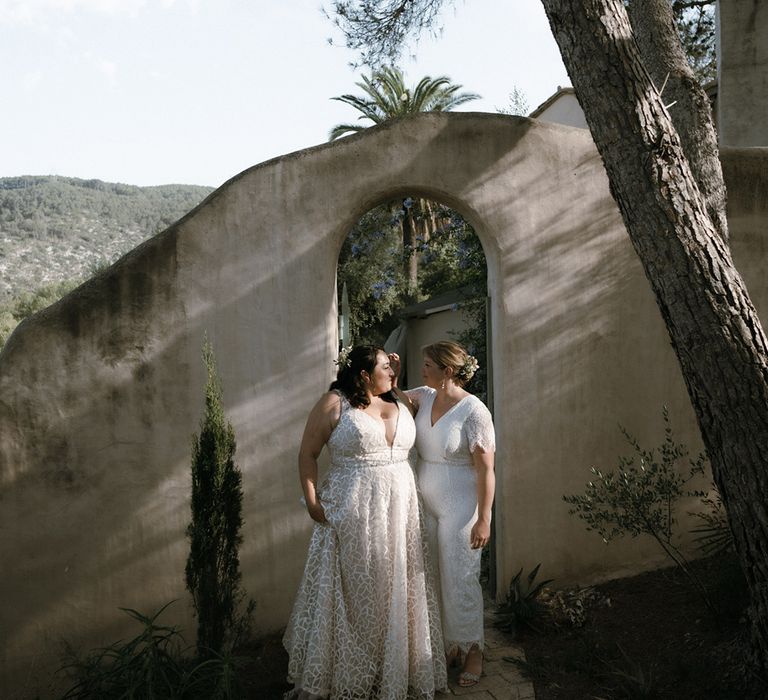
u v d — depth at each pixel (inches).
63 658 177.5
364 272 645.3
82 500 177.9
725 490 142.0
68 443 177.2
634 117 144.9
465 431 158.7
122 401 179.5
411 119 190.5
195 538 179.9
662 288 145.0
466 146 192.5
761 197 215.9
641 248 147.3
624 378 206.1
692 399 145.2
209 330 183.0
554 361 200.1
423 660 149.2
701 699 143.7
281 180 185.5
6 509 174.6
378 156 189.0
